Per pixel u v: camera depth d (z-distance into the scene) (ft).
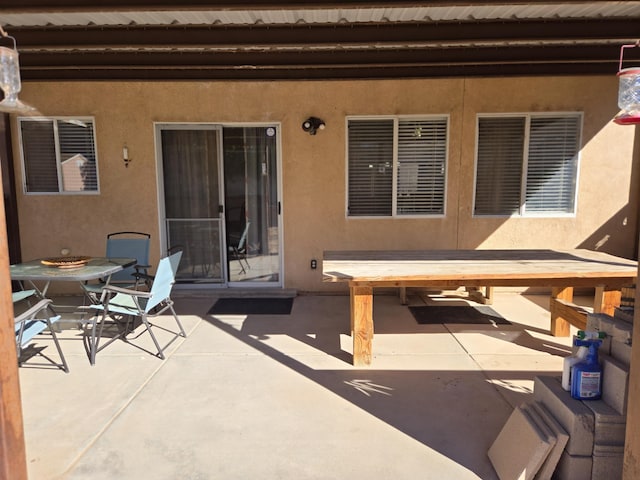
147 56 14.39
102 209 18.10
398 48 14.30
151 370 11.25
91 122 17.75
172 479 7.18
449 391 10.16
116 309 12.26
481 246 18.40
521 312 16.34
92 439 8.25
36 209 18.01
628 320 7.19
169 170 18.38
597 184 18.06
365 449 7.96
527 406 7.71
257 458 7.71
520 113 17.65
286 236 18.45
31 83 17.29
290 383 10.55
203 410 9.30
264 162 18.54
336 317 15.72
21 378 10.76
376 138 17.98
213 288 18.86
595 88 17.48
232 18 11.60
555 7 10.93
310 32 12.26
